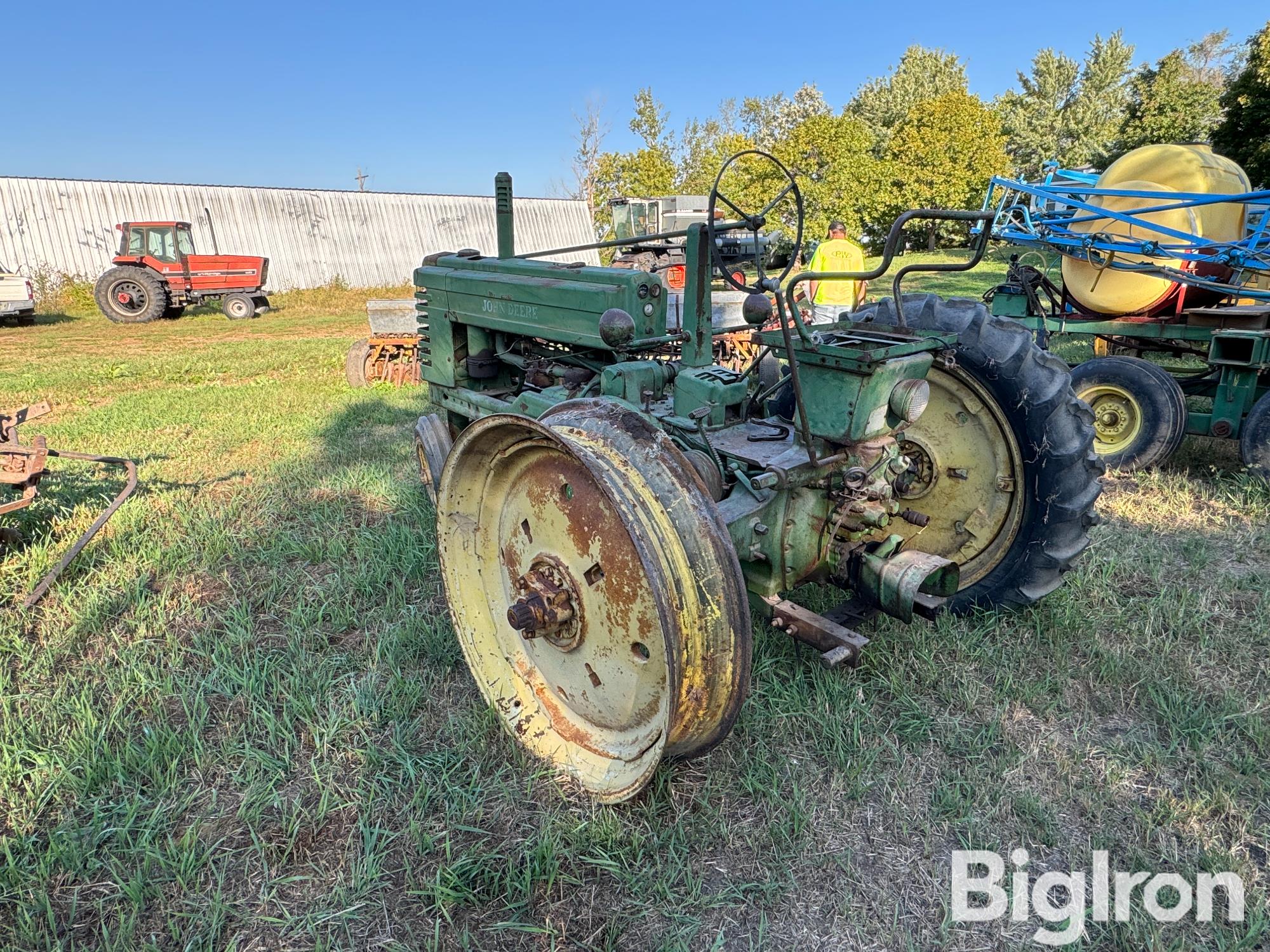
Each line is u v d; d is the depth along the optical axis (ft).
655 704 7.77
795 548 8.91
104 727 8.82
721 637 7.03
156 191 81.05
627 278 11.58
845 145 87.25
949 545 11.64
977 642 10.58
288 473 18.65
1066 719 9.23
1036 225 20.40
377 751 8.64
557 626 8.38
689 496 7.17
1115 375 17.72
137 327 59.82
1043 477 10.46
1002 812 7.87
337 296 81.30
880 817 7.85
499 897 7.01
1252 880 6.99
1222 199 17.17
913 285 62.03
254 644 11.00
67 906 6.95
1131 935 6.54
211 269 65.41
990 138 108.37
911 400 8.34
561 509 8.23
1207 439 20.22
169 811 7.88
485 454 8.96
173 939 6.63
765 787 8.02
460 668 10.34
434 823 7.77
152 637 11.16
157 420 25.03
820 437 8.55
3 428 13.67
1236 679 9.86
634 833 7.49
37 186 76.18
